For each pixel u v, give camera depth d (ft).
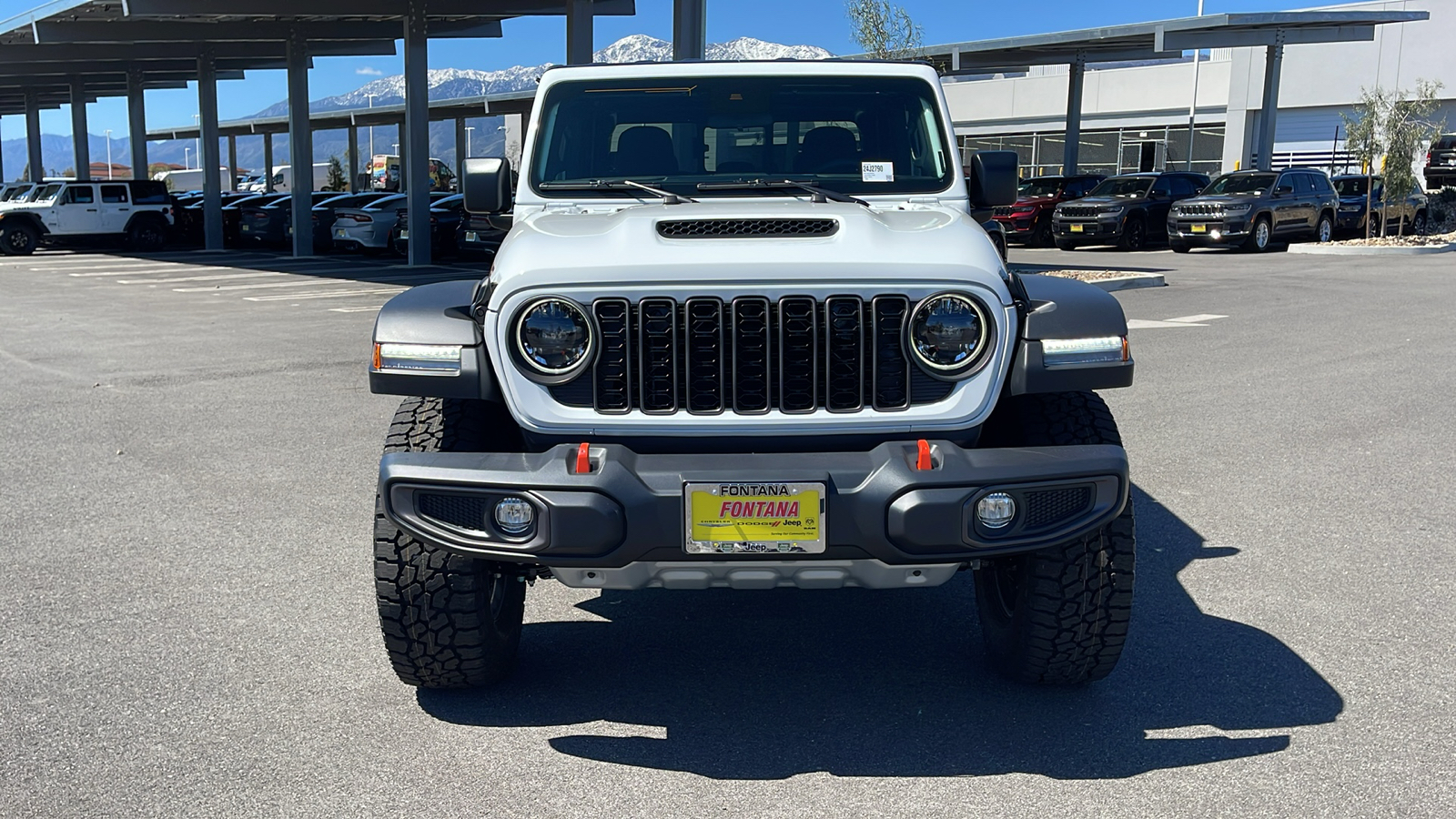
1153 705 12.80
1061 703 12.93
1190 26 98.94
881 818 10.49
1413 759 11.46
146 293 63.93
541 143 15.66
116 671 13.71
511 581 13.62
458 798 10.87
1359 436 25.46
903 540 10.93
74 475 22.71
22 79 155.22
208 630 14.98
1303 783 11.02
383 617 12.28
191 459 23.93
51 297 62.49
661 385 11.73
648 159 15.53
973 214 16.34
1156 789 10.96
